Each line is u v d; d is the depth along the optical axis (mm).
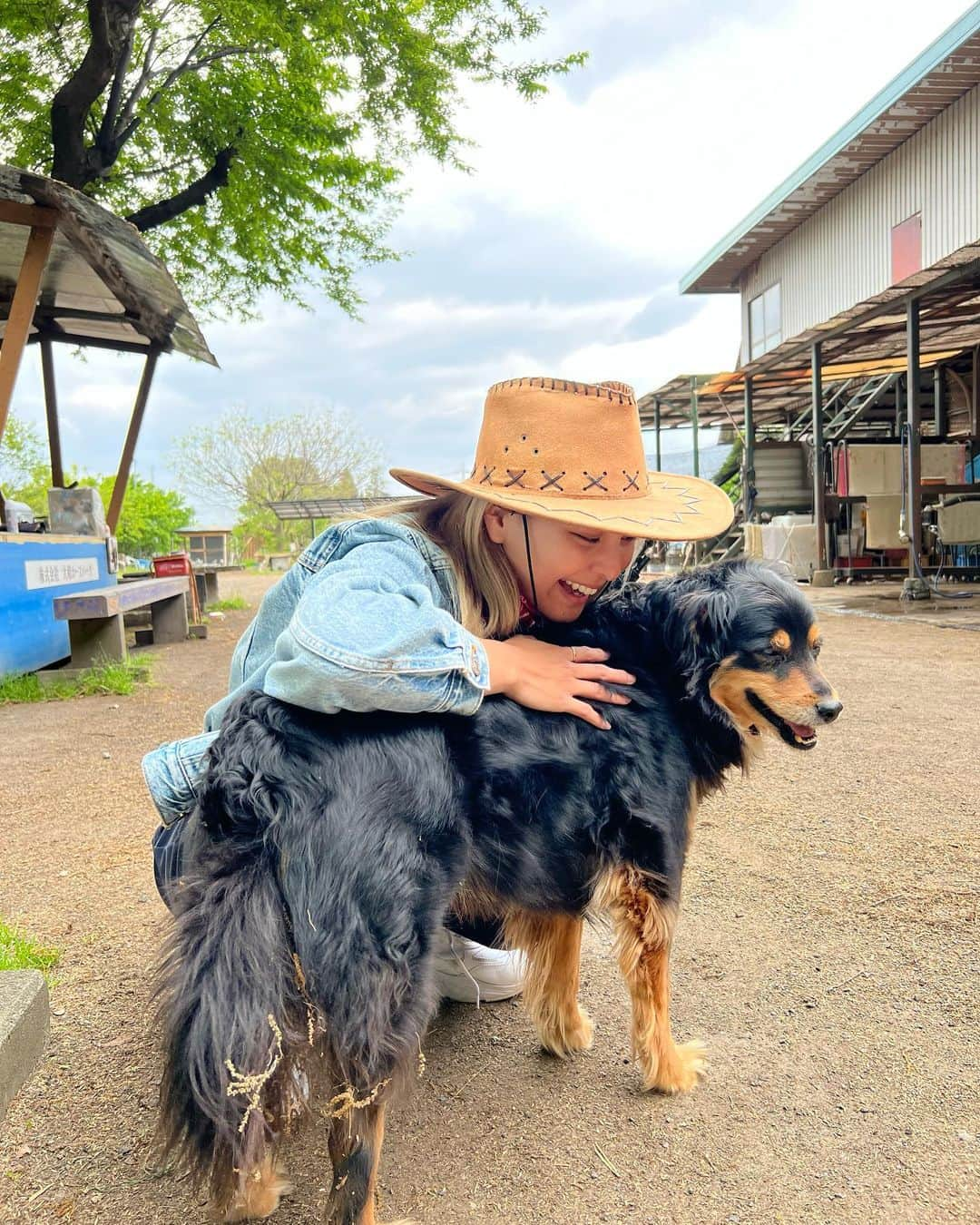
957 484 12805
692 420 18500
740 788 4242
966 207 11891
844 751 4773
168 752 1951
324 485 43562
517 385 1896
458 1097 2104
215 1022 1363
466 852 1721
